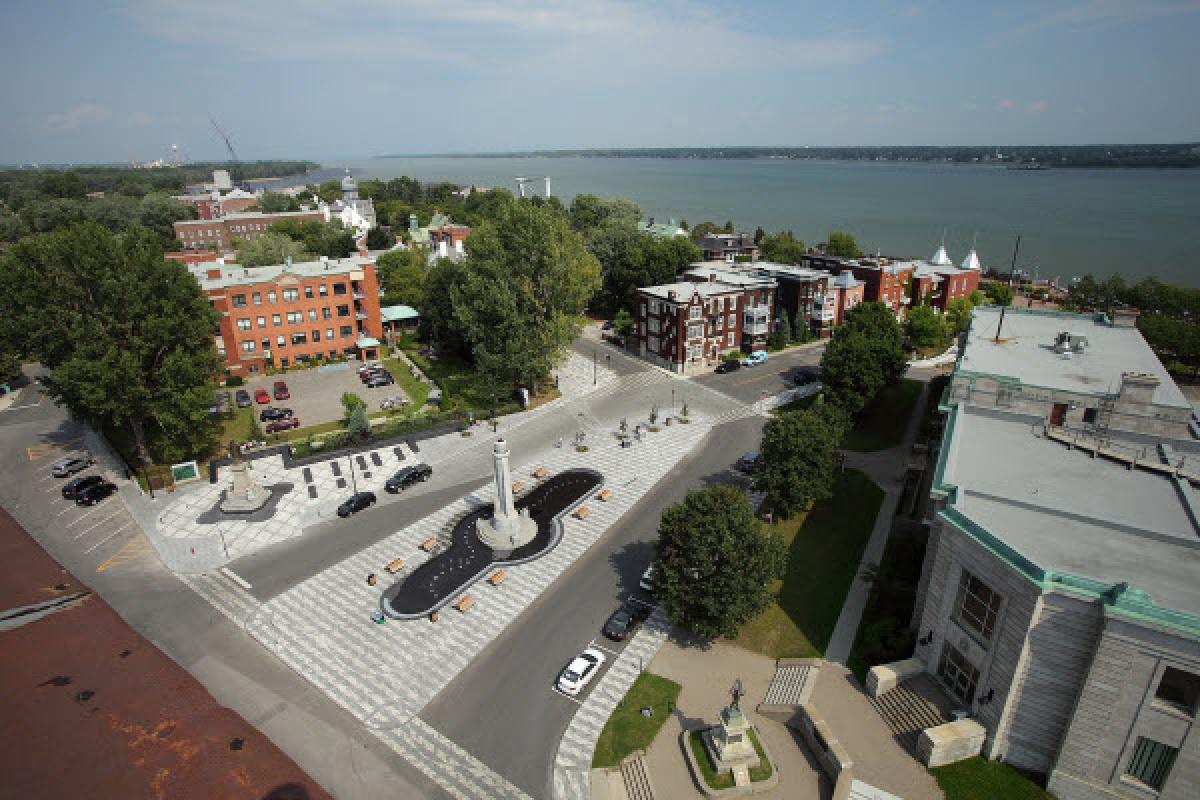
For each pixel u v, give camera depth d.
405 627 49.16
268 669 45.16
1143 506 40.12
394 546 59.50
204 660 45.91
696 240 179.50
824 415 67.12
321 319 106.88
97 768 28.73
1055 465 45.31
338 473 72.56
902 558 55.62
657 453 77.12
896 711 40.38
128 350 69.50
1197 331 98.06
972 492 41.53
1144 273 186.25
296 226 178.88
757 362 108.25
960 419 52.03
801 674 43.91
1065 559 35.19
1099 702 32.25
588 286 101.62
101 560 57.53
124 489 69.44
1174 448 48.00
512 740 39.88
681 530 45.56
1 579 42.00
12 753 28.94
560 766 38.19
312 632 48.69
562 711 41.88
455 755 38.81
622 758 38.66
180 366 67.50
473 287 86.44
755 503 65.44
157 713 31.97
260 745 31.02
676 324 102.56
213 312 78.56
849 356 80.75
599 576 55.06
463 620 49.94
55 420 88.69
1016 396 52.34
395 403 89.94
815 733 38.59
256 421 85.38
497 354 87.00
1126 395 48.97
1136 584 32.97
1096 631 31.98
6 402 95.69
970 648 37.78
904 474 71.88
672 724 40.97
